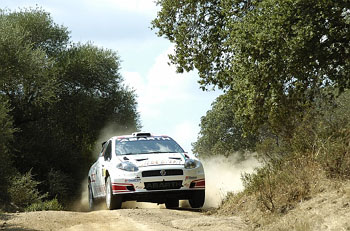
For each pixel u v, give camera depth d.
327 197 13.68
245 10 28.06
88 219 17.97
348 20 23.47
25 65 59.19
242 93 25.62
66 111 71.00
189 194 22.25
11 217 18.30
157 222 16.77
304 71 22.94
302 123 19.77
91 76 73.62
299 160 17.06
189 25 33.44
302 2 21.84
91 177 27.17
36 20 72.25
